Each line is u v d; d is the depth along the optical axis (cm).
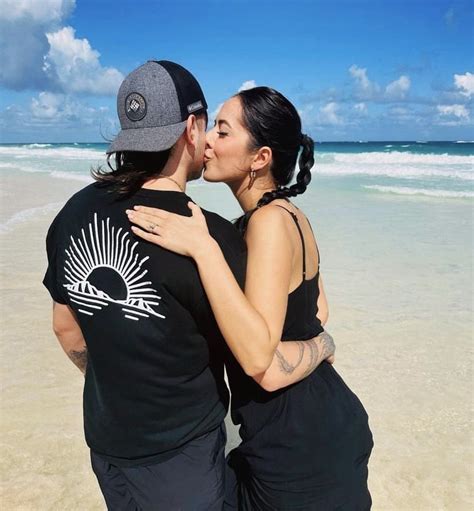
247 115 213
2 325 577
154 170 177
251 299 186
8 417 401
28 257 855
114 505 204
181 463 188
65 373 472
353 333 568
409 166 2853
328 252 920
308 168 227
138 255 168
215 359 189
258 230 196
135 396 179
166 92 171
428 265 829
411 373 480
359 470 220
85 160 4178
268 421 210
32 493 323
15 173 2661
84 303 178
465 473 349
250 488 222
